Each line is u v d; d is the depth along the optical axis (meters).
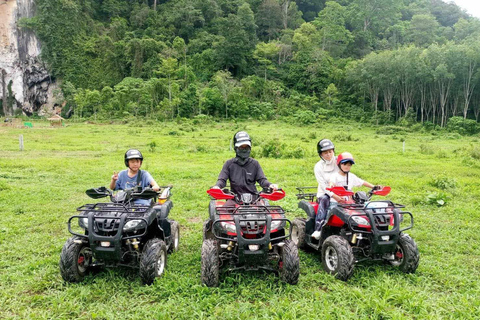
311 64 80.88
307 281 4.51
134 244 4.53
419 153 23.47
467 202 9.56
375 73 62.84
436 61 56.69
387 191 5.16
